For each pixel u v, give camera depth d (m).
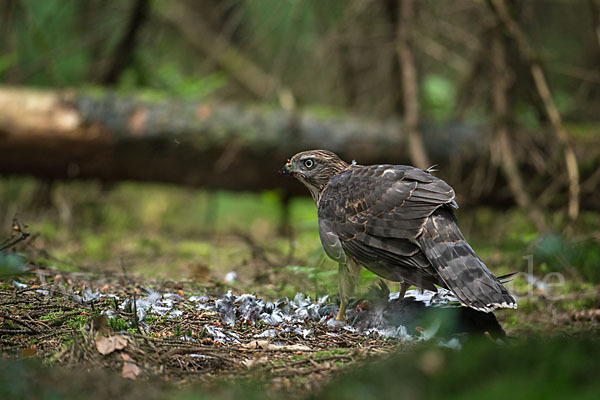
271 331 6.71
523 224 13.70
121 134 12.70
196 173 13.15
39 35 14.96
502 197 13.51
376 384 4.80
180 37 18.50
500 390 4.34
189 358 5.81
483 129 13.25
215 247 12.91
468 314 6.54
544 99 12.27
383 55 14.52
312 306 7.47
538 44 13.55
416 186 6.73
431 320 6.57
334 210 7.09
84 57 16.88
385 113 13.77
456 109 13.73
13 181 15.88
